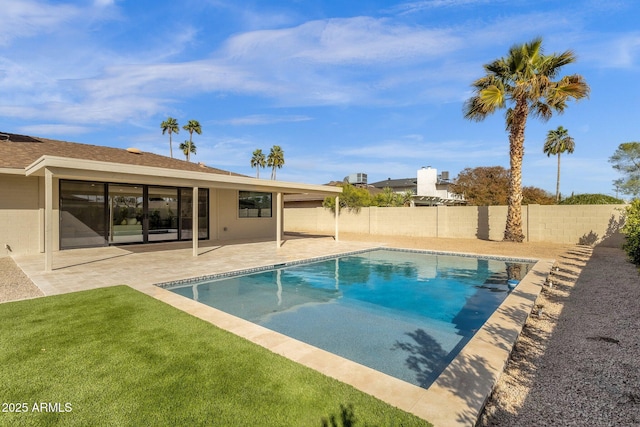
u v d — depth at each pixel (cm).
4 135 1373
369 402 260
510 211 1462
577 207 1384
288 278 889
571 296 619
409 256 1239
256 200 1747
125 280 707
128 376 298
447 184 4247
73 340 376
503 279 896
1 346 358
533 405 277
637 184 3053
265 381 291
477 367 320
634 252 738
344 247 1373
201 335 395
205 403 258
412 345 464
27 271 792
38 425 233
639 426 248
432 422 234
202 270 842
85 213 1184
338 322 559
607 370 338
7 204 1037
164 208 1387
